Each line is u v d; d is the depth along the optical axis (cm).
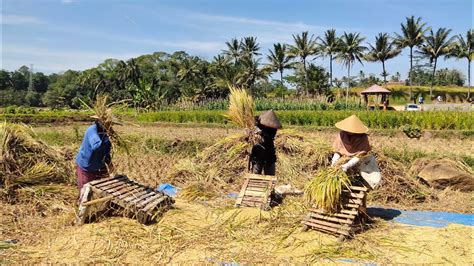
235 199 707
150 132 1819
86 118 3183
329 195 539
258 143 714
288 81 6550
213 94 6103
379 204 708
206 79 6259
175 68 7150
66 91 7450
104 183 591
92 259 464
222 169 864
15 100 8625
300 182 829
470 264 452
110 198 571
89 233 530
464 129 1681
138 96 3925
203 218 599
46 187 675
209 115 2627
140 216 566
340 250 486
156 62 8056
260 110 2994
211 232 541
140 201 585
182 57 8069
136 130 1966
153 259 468
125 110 662
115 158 1145
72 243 505
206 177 848
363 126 572
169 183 857
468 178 789
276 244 506
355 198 552
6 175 661
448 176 797
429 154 1030
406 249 489
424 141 1503
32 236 530
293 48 5691
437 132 1582
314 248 495
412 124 1759
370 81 8088
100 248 493
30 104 8762
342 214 545
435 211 664
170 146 1317
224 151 916
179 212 613
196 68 6444
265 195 654
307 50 5600
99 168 612
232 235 532
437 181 805
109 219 579
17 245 501
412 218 620
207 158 915
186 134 1716
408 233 545
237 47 6506
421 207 688
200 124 2325
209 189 764
